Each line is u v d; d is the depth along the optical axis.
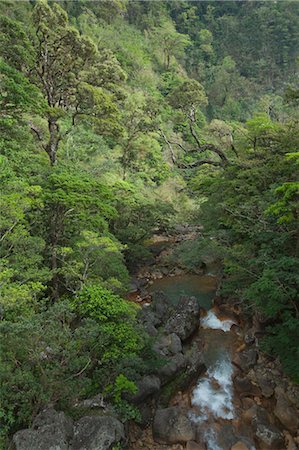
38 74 22.05
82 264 13.46
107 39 49.47
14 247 12.17
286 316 12.61
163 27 62.38
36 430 8.59
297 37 64.06
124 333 10.75
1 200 11.24
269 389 13.34
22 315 9.85
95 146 29.78
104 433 9.16
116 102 31.25
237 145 22.66
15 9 34.66
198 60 67.00
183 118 33.78
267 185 17.05
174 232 33.38
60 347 9.28
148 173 39.56
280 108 33.88
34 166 16.52
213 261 23.69
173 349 15.05
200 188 23.98
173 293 22.22
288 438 11.35
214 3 75.44
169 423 11.68
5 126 16.48
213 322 18.73
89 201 13.76
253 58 67.56
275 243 13.15
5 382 8.63
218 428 12.05
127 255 25.23
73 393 9.61
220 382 14.40
